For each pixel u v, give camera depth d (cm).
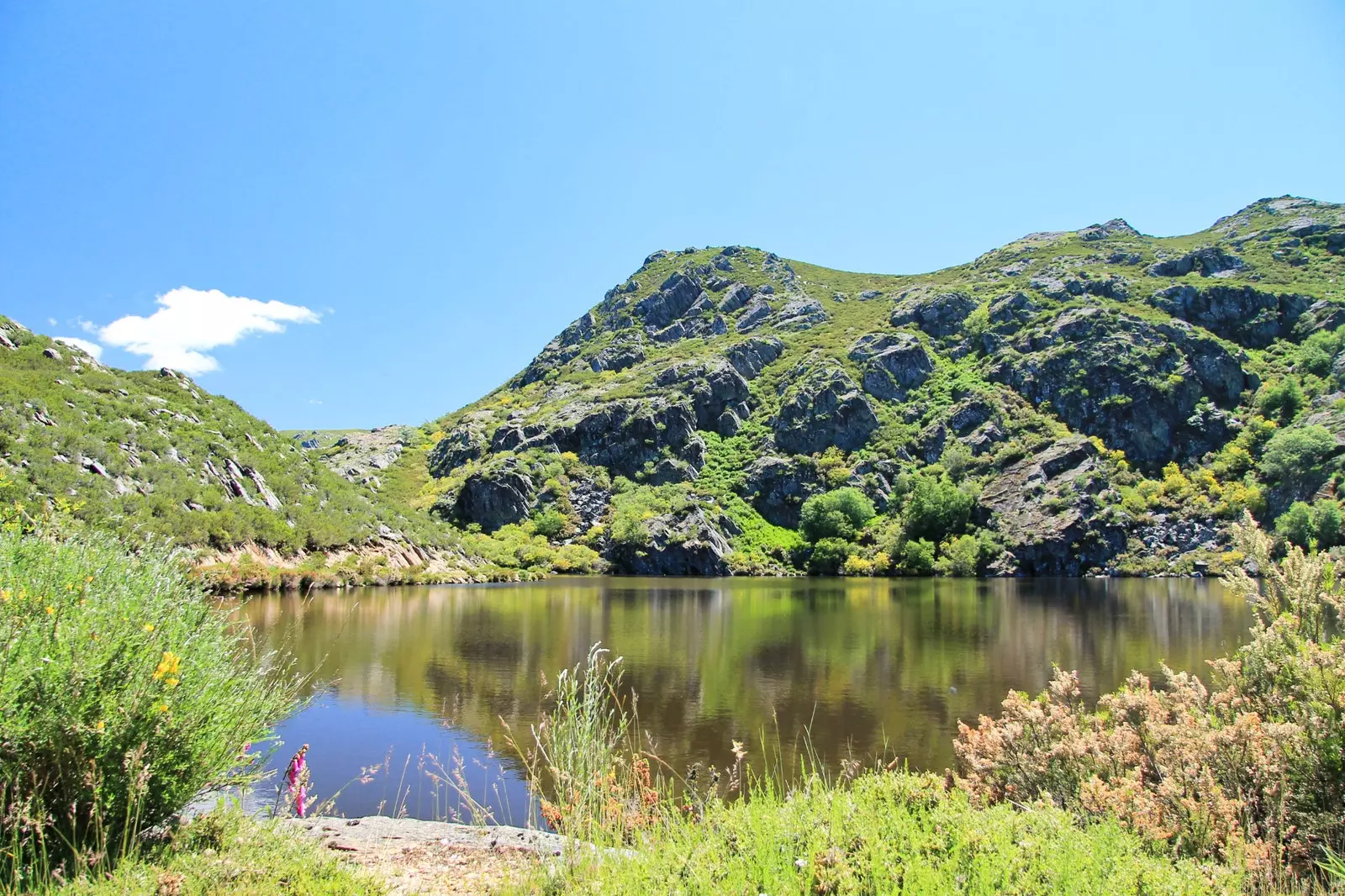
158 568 711
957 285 15500
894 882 449
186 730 579
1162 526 8488
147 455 5106
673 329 17700
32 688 524
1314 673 695
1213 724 789
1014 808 777
